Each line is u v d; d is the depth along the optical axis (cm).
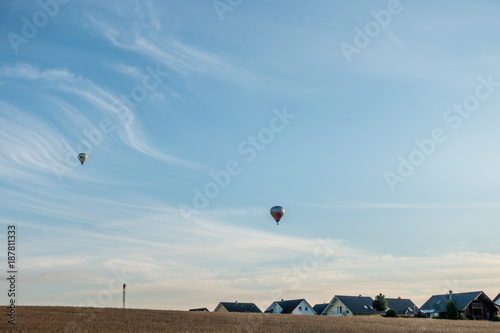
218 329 3634
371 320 5759
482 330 4516
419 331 4075
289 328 3909
